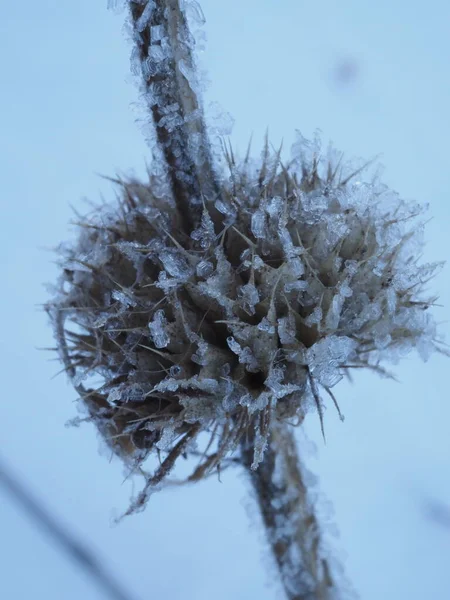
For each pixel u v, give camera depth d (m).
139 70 0.09
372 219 0.09
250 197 0.09
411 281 0.09
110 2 0.09
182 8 0.09
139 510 0.09
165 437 0.09
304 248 0.09
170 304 0.09
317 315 0.09
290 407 0.09
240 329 0.09
